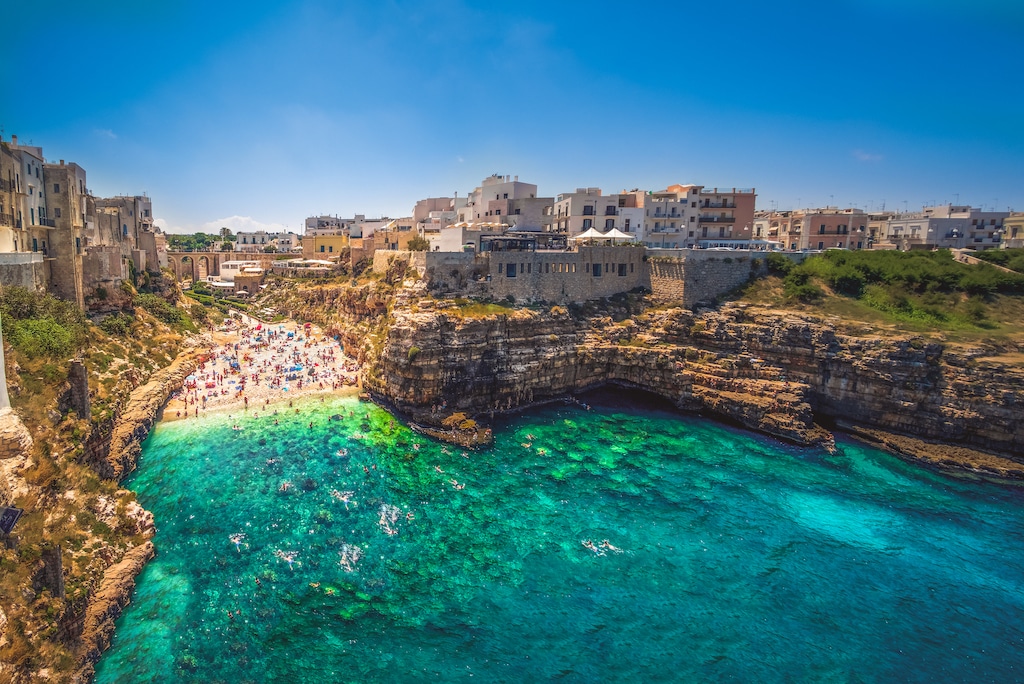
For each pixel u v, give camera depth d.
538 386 74.69
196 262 150.50
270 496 47.72
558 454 59.53
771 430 66.06
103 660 31.19
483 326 70.38
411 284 78.81
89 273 72.44
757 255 87.94
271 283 135.88
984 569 42.84
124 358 65.31
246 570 38.81
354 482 50.81
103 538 36.78
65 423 41.09
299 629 34.28
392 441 60.03
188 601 35.75
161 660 31.50
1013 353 63.66
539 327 76.56
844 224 120.00
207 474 50.56
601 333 81.19
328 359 87.88
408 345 66.31
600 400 76.75
